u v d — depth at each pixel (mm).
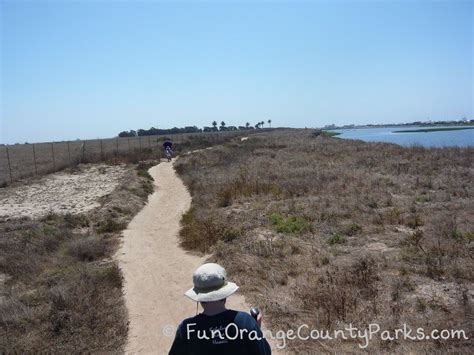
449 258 8594
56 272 9656
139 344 6590
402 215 12555
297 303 6969
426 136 78812
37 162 38031
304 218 12578
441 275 7855
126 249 11805
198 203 16719
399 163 24062
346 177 19375
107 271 9477
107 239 12734
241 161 28469
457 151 29469
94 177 25516
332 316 6406
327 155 31172
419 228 11398
